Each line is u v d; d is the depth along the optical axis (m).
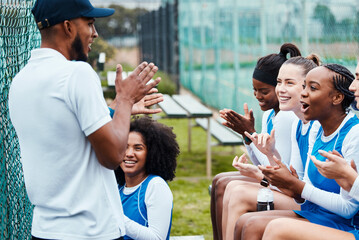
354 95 2.78
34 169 2.33
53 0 2.32
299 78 3.34
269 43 8.37
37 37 4.30
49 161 2.31
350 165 2.72
